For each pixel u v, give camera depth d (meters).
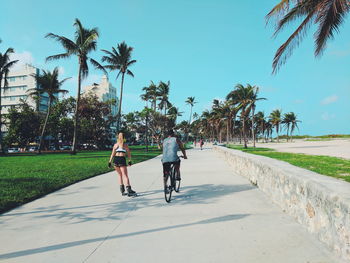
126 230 3.85
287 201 4.46
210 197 5.84
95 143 50.94
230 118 53.00
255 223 3.98
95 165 14.53
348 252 2.61
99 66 28.12
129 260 2.88
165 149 5.91
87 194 6.60
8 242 3.51
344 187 3.18
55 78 36.88
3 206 5.35
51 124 49.41
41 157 26.19
